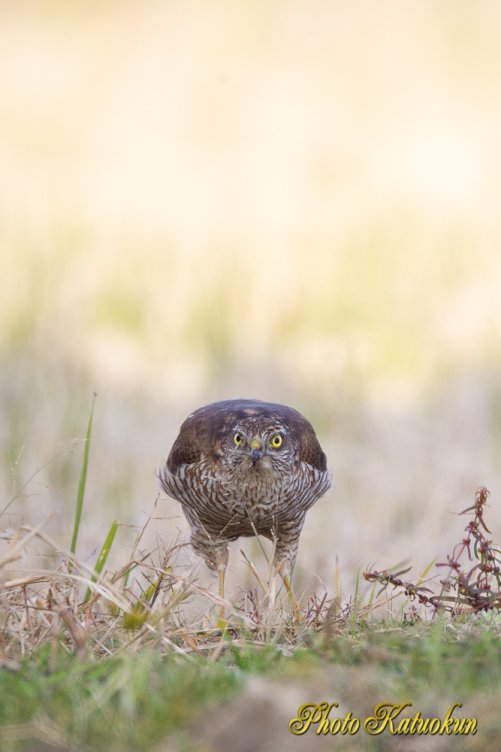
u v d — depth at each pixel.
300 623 10.31
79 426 19.23
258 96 51.38
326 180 41.03
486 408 20.89
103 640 9.45
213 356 23.30
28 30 60.22
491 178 40.62
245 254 32.31
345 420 20.48
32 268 28.95
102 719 7.75
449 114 48.66
